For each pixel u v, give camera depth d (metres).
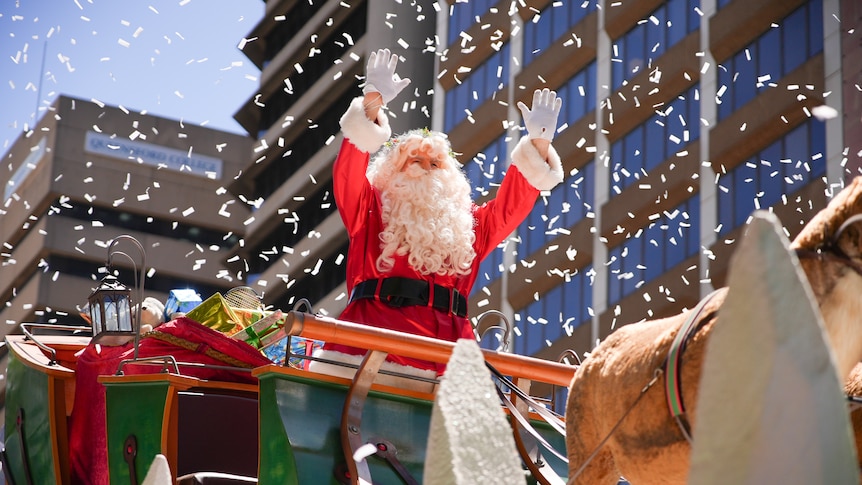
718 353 1.99
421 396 4.96
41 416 5.66
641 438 3.91
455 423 2.24
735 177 21.33
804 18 20.48
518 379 5.33
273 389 4.64
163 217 44.47
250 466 5.35
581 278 24.50
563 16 26.50
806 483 1.92
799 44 20.52
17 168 46.44
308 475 4.50
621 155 24.23
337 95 35.78
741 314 1.98
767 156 20.72
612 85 24.80
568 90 26.16
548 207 25.86
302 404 4.67
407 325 5.52
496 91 27.75
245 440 5.38
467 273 5.92
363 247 5.75
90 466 5.53
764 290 1.96
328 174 35.59
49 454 5.54
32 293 41.66
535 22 27.44
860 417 3.75
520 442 5.22
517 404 5.27
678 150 22.70
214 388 5.45
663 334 3.93
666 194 21.38
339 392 4.79
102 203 43.75
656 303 22.36
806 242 3.59
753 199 20.83
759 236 1.99
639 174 23.56
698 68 22.53
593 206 24.53
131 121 45.38
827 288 3.46
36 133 45.56
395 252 5.68
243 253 40.88
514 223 6.04
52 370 5.64
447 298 5.69
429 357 4.83
